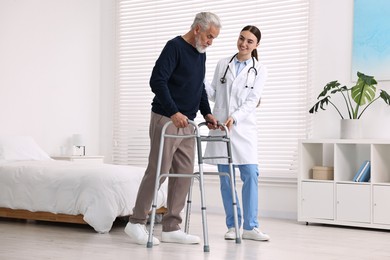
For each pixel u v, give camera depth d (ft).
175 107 12.66
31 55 21.91
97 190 15.83
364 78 17.88
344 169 18.22
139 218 13.67
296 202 20.01
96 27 24.45
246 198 14.56
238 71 14.70
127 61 24.02
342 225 18.26
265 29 21.03
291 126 20.44
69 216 16.46
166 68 12.85
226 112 14.61
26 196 17.12
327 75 19.77
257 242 14.32
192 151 13.76
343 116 19.40
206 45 13.08
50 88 22.62
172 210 13.80
